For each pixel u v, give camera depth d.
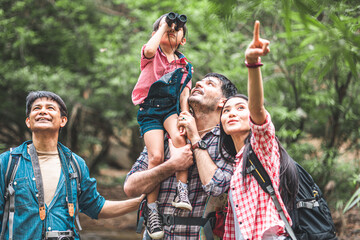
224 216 3.27
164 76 3.39
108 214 3.50
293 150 8.25
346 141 8.71
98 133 15.35
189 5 8.83
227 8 1.97
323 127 9.37
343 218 7.91
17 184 3.04
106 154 16.50
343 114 8.40
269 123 2.74
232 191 2.89
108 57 10.62
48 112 3.17
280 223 2.72
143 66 3.49
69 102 12.00
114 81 10.45
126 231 9.20
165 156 3.45
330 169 8.11
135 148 14.75
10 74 11.15
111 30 12.23
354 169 8.11
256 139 2.76
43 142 3.18
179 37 3.51
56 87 11.37
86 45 12.11
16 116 12.84
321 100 7.90
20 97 12.83
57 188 3.12
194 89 3.49
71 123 12.64
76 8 11.88
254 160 2.83
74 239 3.10
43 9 12.18
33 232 2.98
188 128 3.28
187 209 3.17
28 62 11.65
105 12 12.80
